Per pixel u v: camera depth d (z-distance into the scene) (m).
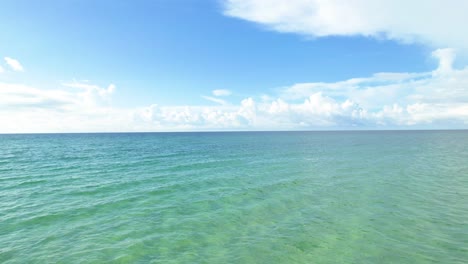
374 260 9.00
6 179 23.19
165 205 15.72
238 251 9.81
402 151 50.78
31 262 9.08
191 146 66.62
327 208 14.84
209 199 16.94
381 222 12.55
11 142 89.69
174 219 13.34
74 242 10.67
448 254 9.33
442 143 76.50
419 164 32.53
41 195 17.84
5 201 16.38
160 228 12.16
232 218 13.41
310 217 13.39
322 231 11.56
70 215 13.91
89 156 41.94
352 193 18.19
